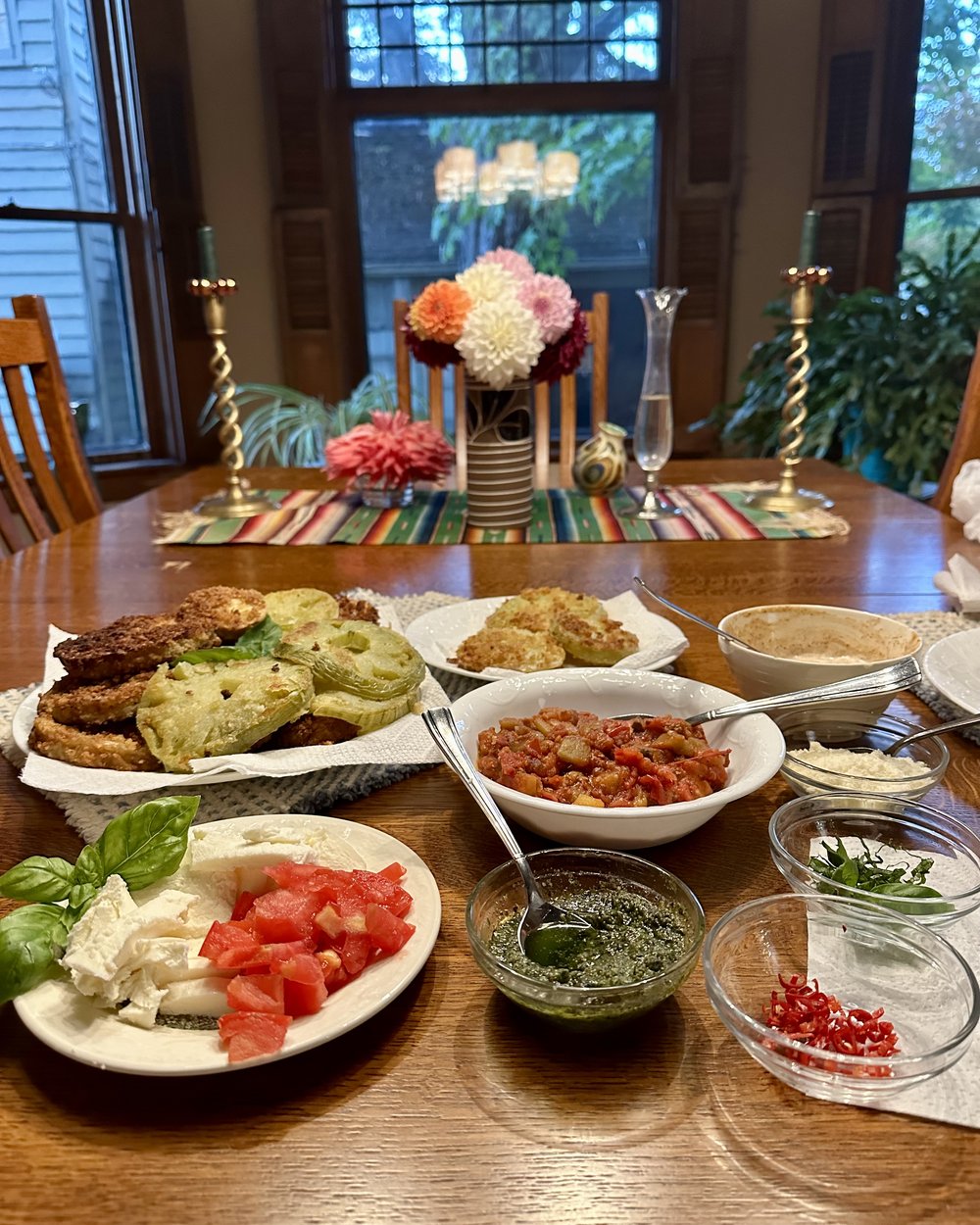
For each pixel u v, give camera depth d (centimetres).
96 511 209
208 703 80
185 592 144
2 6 330
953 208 379
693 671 110
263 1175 47
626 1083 53
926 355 325
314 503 207
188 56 368
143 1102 52
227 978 55
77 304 364
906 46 362
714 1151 48
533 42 382
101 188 360
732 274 402
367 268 411
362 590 142
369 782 85
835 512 190
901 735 87
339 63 382
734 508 193
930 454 319
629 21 380
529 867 65
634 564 156
